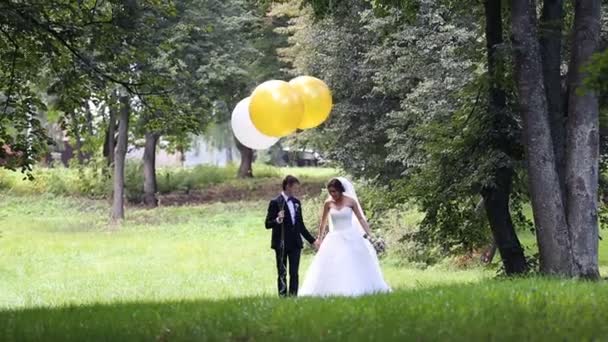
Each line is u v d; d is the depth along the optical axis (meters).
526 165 29.94
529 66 28.92
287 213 30.61
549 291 21.38
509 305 19.06
